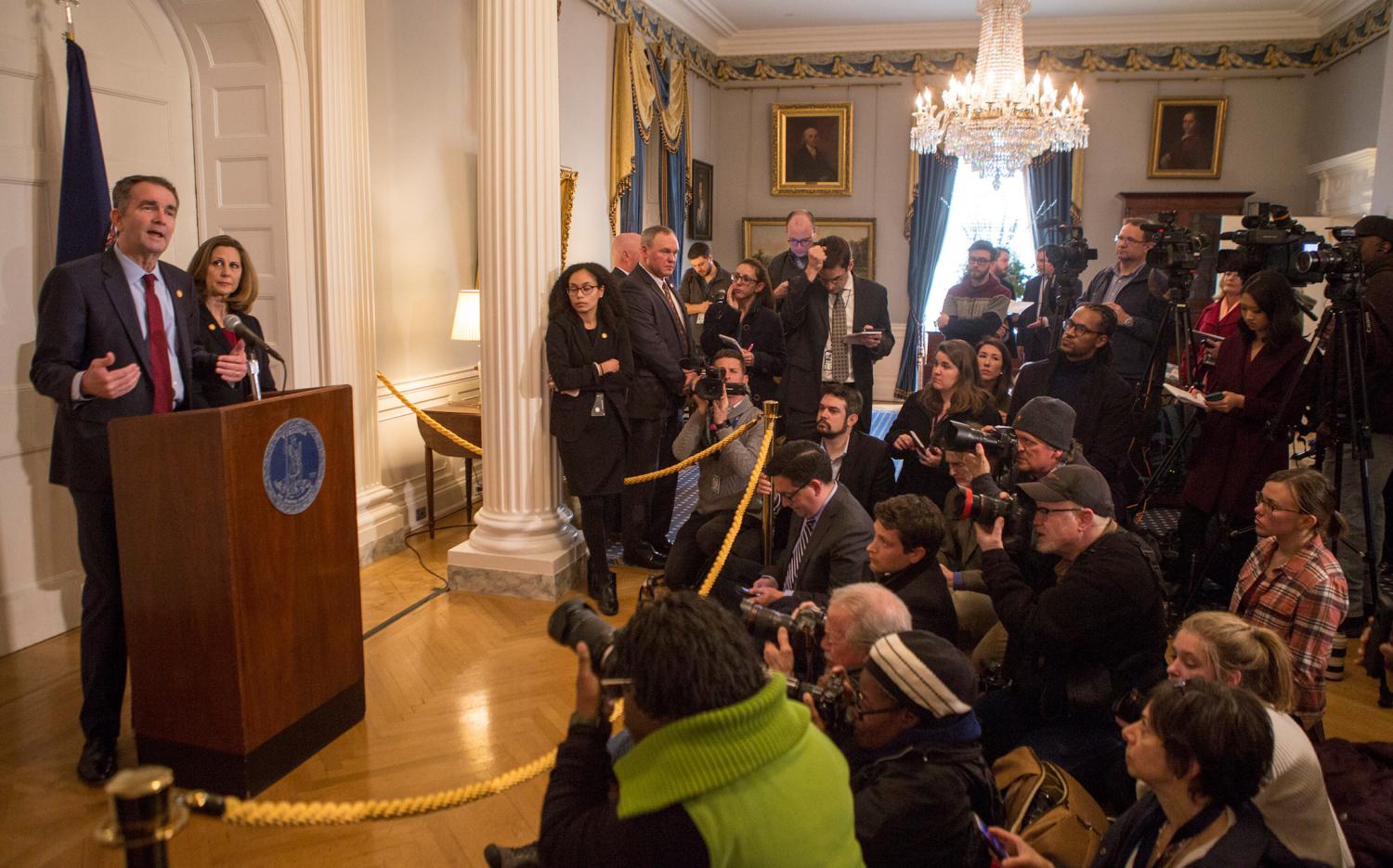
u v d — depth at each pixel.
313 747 3.16
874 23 10.99
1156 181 10.97
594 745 1.61
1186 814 1.75
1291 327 4.14
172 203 3.11
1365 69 9.14
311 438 3.06
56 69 3.98
